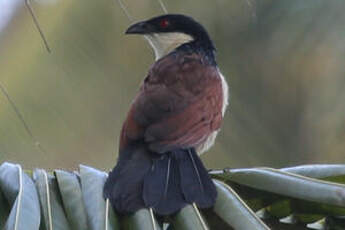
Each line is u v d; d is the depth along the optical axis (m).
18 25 10.95
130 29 9.34
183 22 9.19
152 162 6.36
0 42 10.98
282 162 11.62
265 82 11.88
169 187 5.91
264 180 5.95
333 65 11.47
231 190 5.78
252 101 11.80
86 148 11.17
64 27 11.19
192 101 7.43
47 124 10.95
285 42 11.59
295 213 6.14
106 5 11.36
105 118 11.40
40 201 5.43
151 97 7.32
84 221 5.47
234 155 11.41
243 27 11.84
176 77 7.74
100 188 5.66
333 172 6.00
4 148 10.59
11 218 5.16
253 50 11.79
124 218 5.54
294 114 11.76
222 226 5.80
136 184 5.88
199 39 9.06
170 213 5.61
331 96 11.59
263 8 11.60
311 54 11.45
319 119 11.62
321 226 6.17
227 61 11.91
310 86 11.58
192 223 5.55
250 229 5.48
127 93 11.45
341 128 11.52
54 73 11.11
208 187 5.80
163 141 6.75
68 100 11.17
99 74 11.36
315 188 5.73
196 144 7.06
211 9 11.81
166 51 9.20
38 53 11.05
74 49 11.25
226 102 8.22
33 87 10.97
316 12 11.37
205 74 7.96
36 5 10.99
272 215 6.18
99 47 11.45
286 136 11.73
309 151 11.66
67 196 5.62
